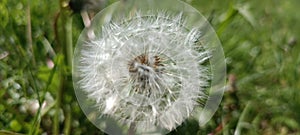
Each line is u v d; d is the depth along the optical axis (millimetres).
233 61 280
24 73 243
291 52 298
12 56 252
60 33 269
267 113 258
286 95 265
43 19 272
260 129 253
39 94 237
